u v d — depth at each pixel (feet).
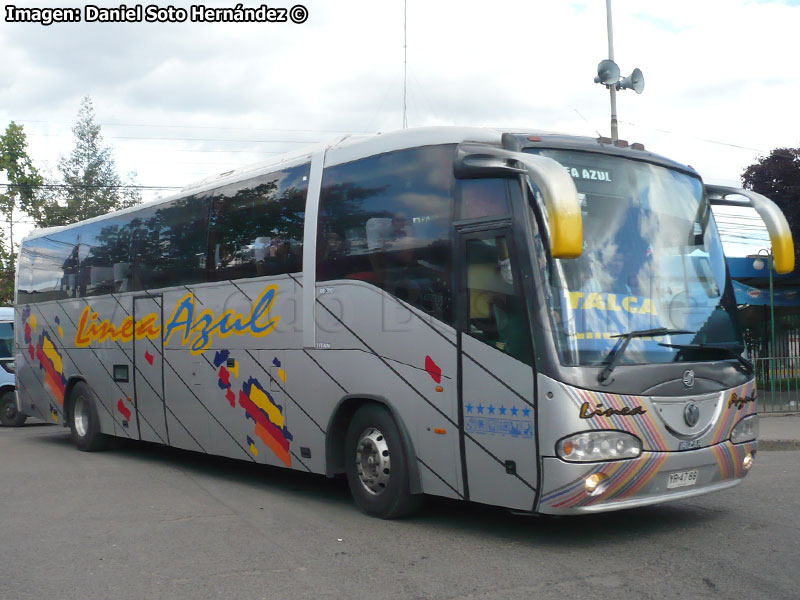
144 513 27.66
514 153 21.58
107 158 166.50
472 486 22.82
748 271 59.62
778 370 53.11
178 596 18.62
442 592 18.47
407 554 21.75
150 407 38.27
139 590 19.13
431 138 25.07
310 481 34.32
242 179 32.89
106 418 42.34
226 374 32.86
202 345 34.40
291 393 29.30
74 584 19.72
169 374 36.65
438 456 23.76
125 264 40.57
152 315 38.06
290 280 29.60
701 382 22.79
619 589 18.42
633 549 21.83
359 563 20.97
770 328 61.16
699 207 25.45
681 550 21.65
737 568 19.89
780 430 46.39
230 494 31.17
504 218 22.24
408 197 25.30
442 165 24.41
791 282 62.49
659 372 21.90
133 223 40.29
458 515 26.40
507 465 21.77
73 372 45.19
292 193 29.96
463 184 23.59
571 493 20.53
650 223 23.93
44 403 48.60
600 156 23.80
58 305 47.01
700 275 24.50
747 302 57.93
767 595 17.84
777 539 22.67
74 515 27.53
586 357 21.15
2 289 128.88
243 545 23.04
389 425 25.40
